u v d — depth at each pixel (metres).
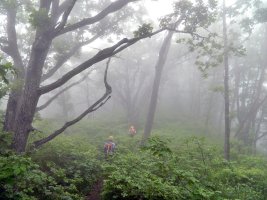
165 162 10.20
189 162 12.25
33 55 12.55
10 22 16.69
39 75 12.49
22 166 5.34
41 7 13.20
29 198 7.49
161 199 7.70
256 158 17.56
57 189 8.86
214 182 10.58
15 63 16.38
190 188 8.32
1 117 15.80
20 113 11.95
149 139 8.08
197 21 14.53
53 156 12.98
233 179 11.59
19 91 14.09
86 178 11.50
